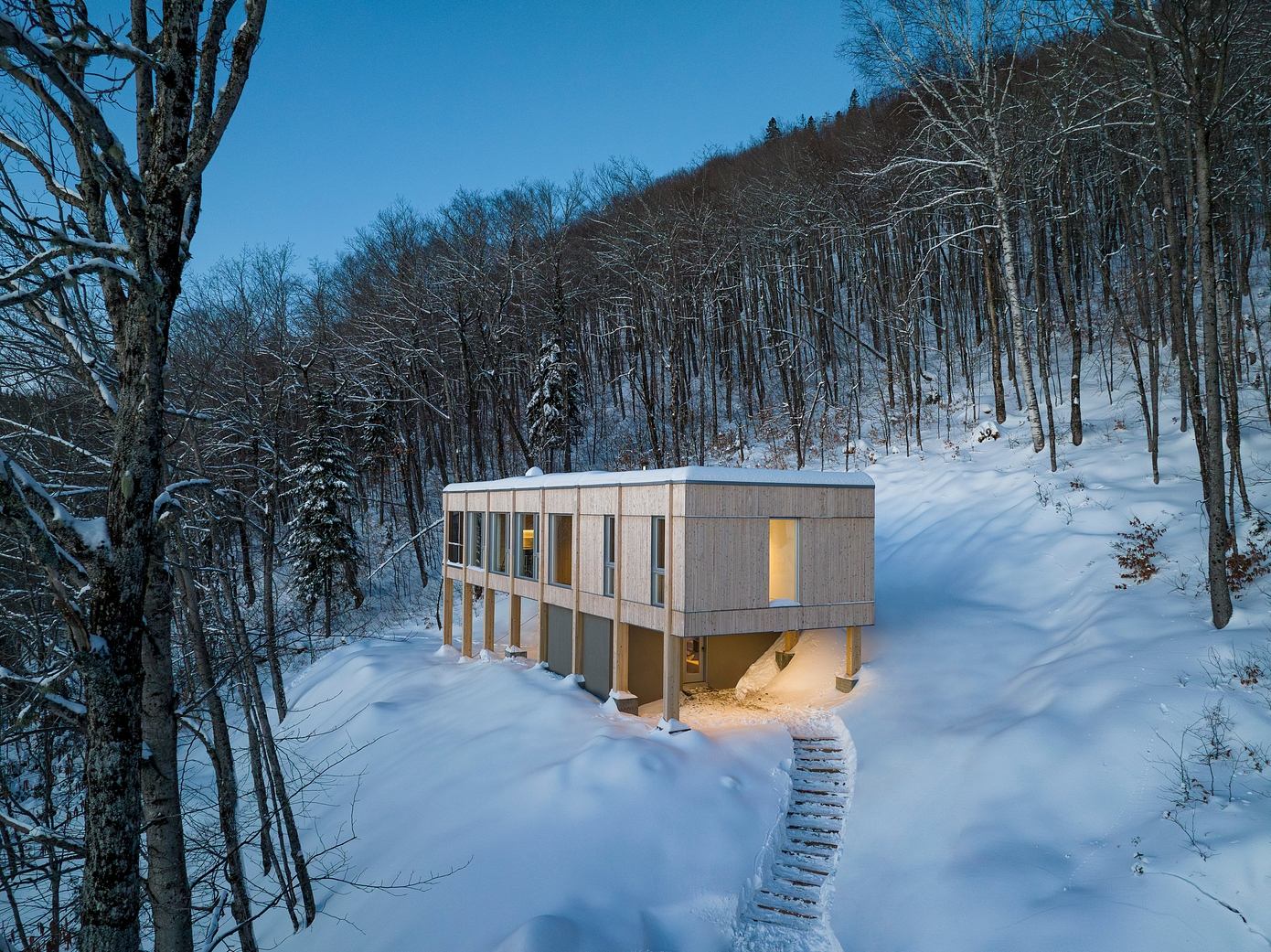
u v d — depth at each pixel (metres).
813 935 12.16
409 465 43.53
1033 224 30.72
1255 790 11.37
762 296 47.44
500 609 34.62
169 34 5.43
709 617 17.36
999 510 25.97
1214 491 15.91
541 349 43.25
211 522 13.37
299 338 36.12
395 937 12.62
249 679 14.91
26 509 4.65
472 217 44.28
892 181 37.16
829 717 18.23
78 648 5.22
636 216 46.44
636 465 42.62
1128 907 10.16
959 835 12.98
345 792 18.50
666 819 14.23
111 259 5.02
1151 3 18.08
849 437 36.84
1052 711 14.97
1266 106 23.47
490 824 14.77
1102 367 31.97
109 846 4.91
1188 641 15.63
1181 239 24.69
